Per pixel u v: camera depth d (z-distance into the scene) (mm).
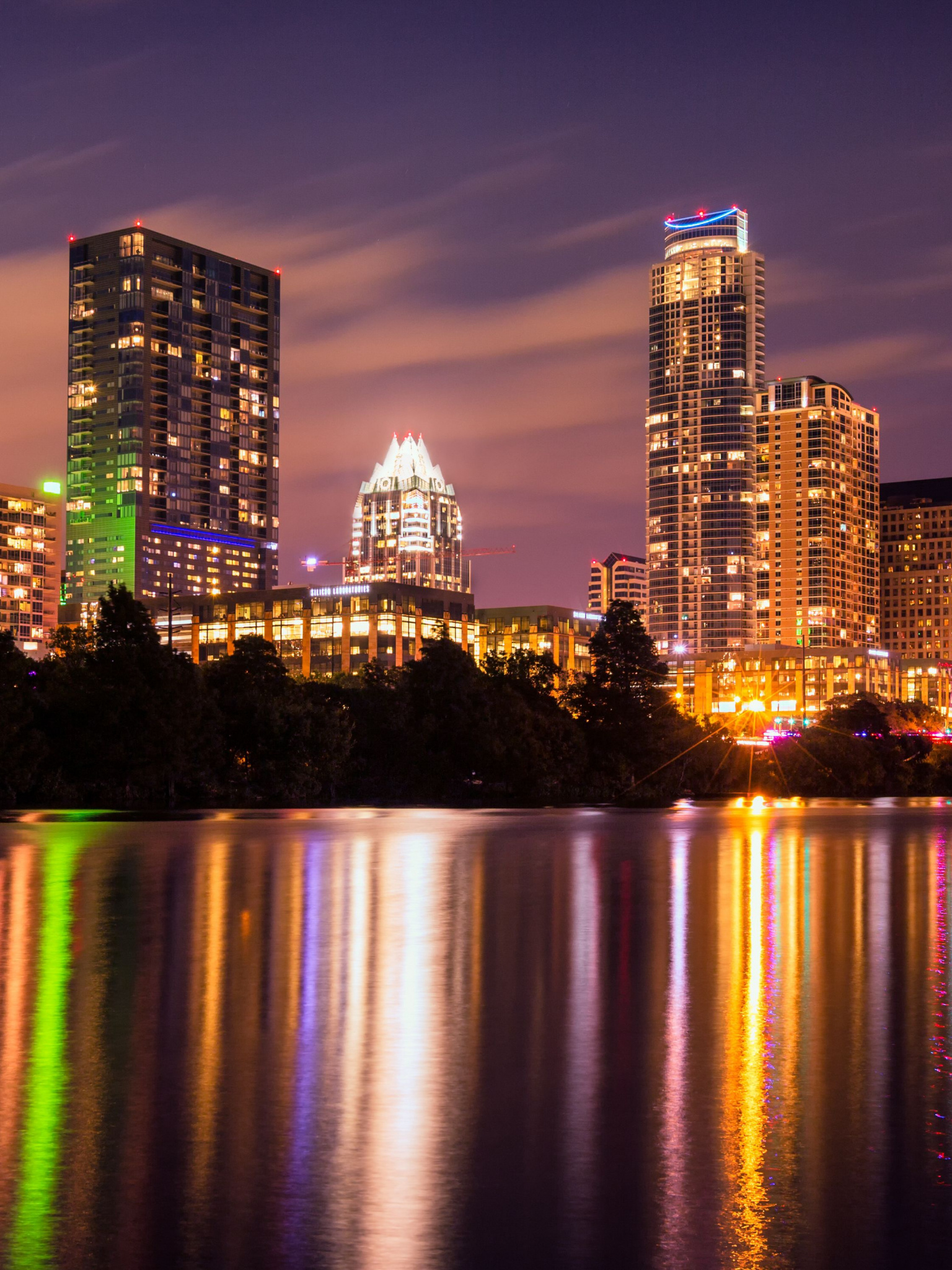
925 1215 18625
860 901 60969
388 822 127750
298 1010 32906
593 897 62000
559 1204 18938
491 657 194375
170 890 63094
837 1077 26219
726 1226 18188
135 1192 19328
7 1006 33312
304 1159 20766
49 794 139250
